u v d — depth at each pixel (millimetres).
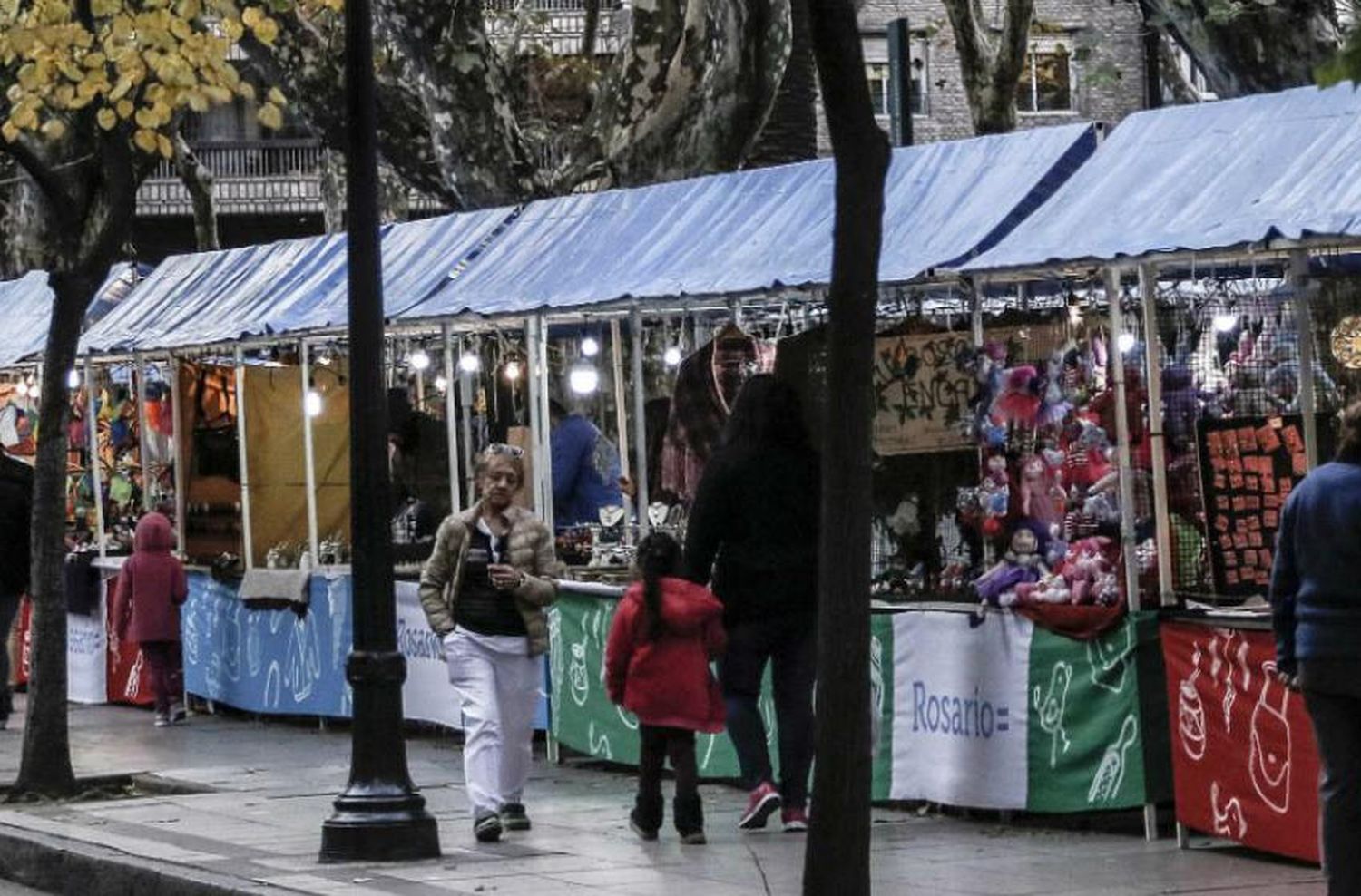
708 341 22062
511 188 29250
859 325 12023
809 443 17188
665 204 21453
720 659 17234
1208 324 16625
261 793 20516
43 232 42812
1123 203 16406
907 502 18016
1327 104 15789
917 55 60094
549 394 24906
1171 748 15969
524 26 38875
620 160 28969
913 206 18266
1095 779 16469
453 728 23516
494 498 17281
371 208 16641
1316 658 12414
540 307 20938
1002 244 16891
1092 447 16562
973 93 31766
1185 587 16125
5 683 27141
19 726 27359
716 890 14914
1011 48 31391
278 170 67875
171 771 22328
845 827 12023
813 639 17203
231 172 67500
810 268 18516
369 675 16594
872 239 12031
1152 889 14430
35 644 21141
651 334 25141
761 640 17125
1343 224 14375
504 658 17312
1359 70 10375
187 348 26750
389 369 26797
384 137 30797
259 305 26219
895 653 18047
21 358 30453
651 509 21375
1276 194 15320
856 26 11977
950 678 17531
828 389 12102
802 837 17047
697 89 28578
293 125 67938
